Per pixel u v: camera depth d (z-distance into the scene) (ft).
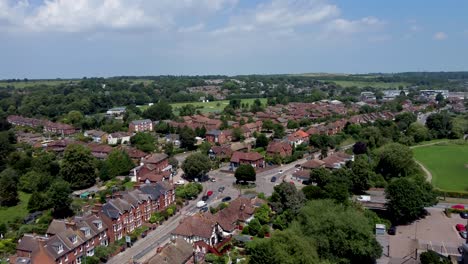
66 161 505.66
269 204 406.00
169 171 552.82
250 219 384.06
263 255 272.51
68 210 411.54
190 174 534.37
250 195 449.89
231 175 568.41
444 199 477.36
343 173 485.97
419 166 587.68
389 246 345.10
